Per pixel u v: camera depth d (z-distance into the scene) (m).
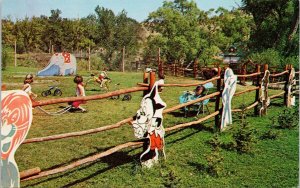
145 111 6.25
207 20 33.88
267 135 8.64
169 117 10.46
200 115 10.76
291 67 13.55
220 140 8.19
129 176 5.83
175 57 34.69
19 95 4.18
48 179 5.57
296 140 8.49
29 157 6.57
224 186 5.64
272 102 14.30
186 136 8.44
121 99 14.54
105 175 5.83
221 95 9.16
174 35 33.75
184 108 10.73
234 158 7.07
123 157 6.72
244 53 33.16
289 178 6.11
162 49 35.38
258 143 8.15
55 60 27.56
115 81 22.50
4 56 29.69
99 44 42.28
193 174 6.08
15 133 4.12
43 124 9.38
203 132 8.88
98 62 39.16
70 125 9.30
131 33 41.84
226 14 33.56
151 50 36.84
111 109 11.98
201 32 33.91
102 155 5.58
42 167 6.08
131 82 21.92
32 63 36.66
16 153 6.77
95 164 6.31
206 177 5.98
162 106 6.62
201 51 33.50
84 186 5.36
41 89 17.30
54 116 10.59
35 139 4.65
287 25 29.61
